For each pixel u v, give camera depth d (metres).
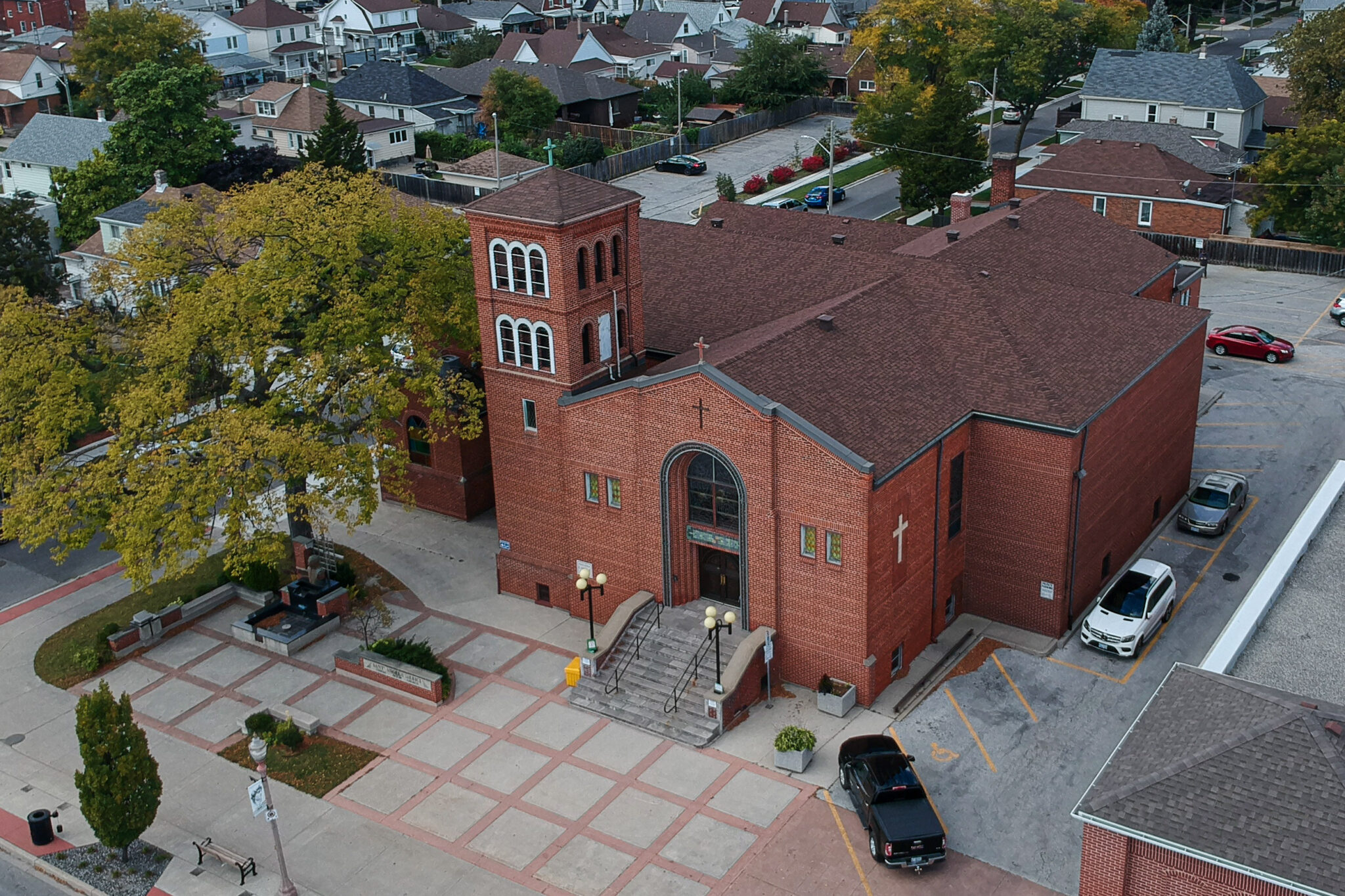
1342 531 38.88
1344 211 79.06
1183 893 26.42
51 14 171.88
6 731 42.56
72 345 46.91
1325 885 24.33
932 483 42.50
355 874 35.41
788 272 52.56
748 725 40.94
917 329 47.09
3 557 54.47
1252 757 26.89
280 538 45.03
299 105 122.94
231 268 48.94
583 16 191.12
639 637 44.09
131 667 46.12
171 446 43.81
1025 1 114.56
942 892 33.59
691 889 34.25
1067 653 44.28
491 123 123.94
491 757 40.12
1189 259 86.19
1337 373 66.75
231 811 38.28
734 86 133.12
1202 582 48.38
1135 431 47.62
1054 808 36.56
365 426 46.69
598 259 45.47
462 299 48.38
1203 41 161.38
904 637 42.97
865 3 181.88
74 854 36.75
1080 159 90.81
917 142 89.56
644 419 42.72
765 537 41.38
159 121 97.44
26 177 105.62
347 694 43.88
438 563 52.38
